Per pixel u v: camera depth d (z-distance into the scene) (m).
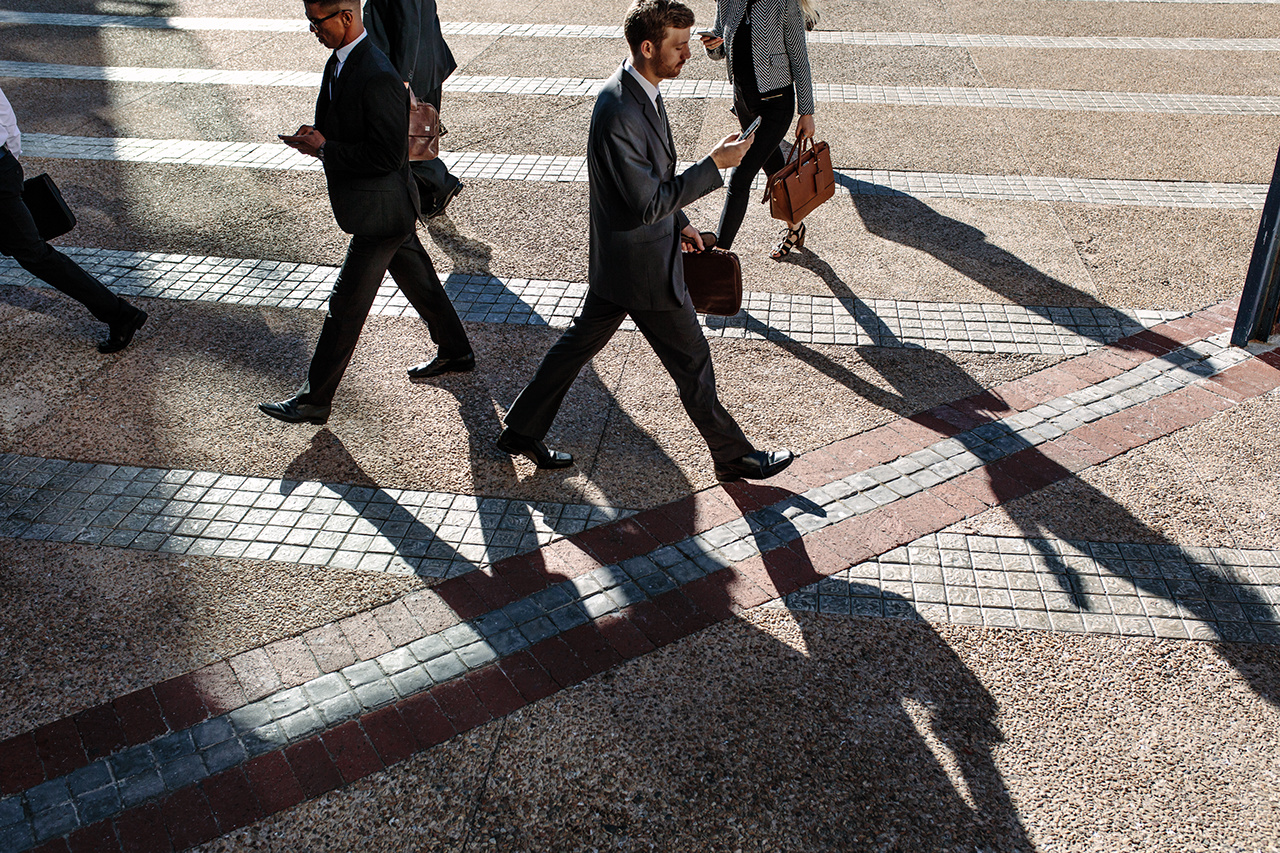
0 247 4.71
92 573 3.72
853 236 6.45
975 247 6.28
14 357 5.14
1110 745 3.03
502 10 11.74
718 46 5.60
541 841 2.77
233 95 8.98
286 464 4.34
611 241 3.48
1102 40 10.48
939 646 3.38
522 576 3.70
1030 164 7.48
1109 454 4.34
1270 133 7.98
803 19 5.34
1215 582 3.64
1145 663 3.31
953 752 3.01
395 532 3.93
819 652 3.36
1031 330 5.36
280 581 3.68
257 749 3.04
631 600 3.59
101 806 2.88
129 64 9.84
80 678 3.29
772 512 4.03
